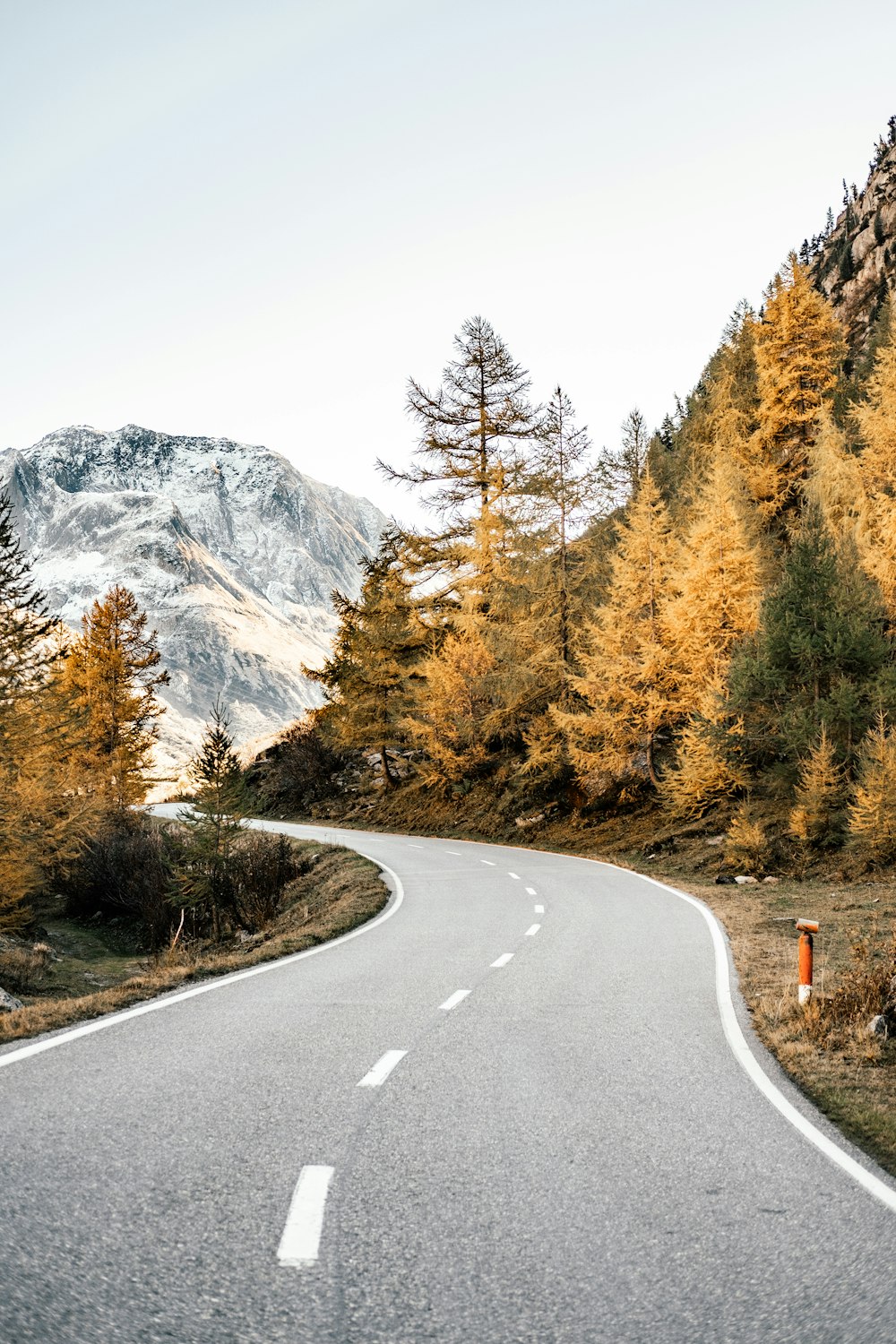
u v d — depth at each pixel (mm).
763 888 21000
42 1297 3252
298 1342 3045
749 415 41906
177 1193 4305
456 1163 4859
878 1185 4648
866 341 76500
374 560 48156
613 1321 3238
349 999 9664
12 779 26922
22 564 26641
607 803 35375
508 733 39406
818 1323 3234
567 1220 4121
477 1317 3244
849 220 110250
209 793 28125
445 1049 7469
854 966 11320
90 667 44438
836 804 23438
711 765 28094
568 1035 8055
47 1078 6402
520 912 17594
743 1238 3959
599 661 32719
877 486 32969
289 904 26719
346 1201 4285
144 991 10375
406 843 37094
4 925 26688
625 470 55500
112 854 32719
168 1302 3279
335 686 52125
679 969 11594
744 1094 6352
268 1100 5926
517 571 37156
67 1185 4352
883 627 27891
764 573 31594
